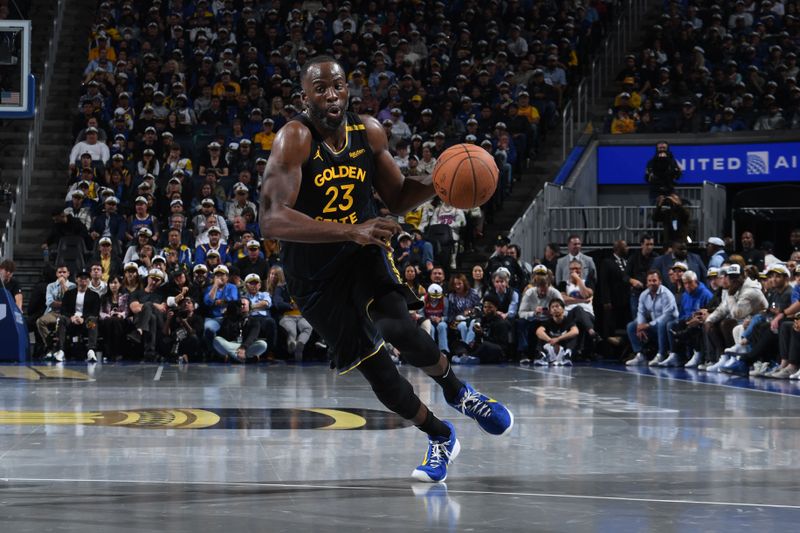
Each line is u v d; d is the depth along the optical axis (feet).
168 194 52.65
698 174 61.57
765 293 38.96
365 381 31.42
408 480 13.03
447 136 58.44
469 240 52.65
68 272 45.98
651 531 9.84
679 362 41.96
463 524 10.16
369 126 13.30
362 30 68.59
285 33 69.15
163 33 68.28
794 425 19.56
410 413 12.96
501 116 60.03
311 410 22.16
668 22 69.26
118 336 45.11
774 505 11.28
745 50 66.85
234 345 43.27
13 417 20.66
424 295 44.98
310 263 12.75
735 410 22.53
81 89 62.80
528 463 14.58
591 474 13.60
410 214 52.37
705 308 40.93
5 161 61.67
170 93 62.90
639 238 53.36
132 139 59.11
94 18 72.18
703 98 64.08
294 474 13.47
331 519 10.39
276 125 59.88
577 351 44.29
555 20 69.77
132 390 27.68
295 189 12.23
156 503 11.29
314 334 46.39
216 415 21.12
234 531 9.78
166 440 17.02
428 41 68.69
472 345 44.50
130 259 47.57
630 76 67.00
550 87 63.93
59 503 11.28
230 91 62.03
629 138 62.64
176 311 43.93
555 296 44.45
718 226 55.72
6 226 53.83
